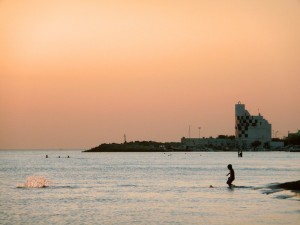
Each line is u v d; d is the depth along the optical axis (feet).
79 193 209.87
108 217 144.97
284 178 304.30
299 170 408.46
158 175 341.00
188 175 338.75
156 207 164.14
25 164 583.58
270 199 180.45
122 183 265.34
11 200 184.55
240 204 168.04
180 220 138.92
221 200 179.73
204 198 187.01
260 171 393.50
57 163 616.39
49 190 223.71
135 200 183.83
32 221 139.13
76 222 137.28
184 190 219.82
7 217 146.00
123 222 136.87
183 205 168.35
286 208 157.38
